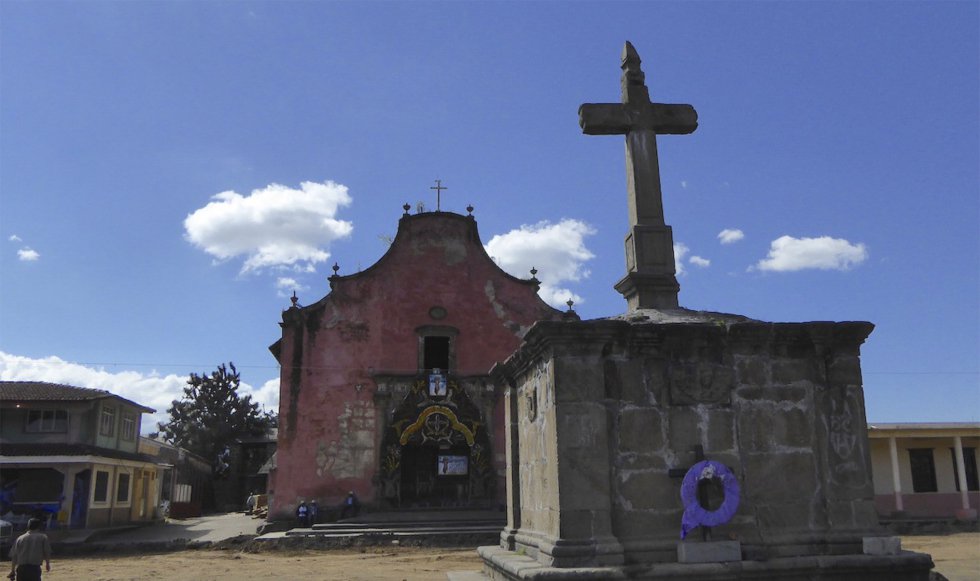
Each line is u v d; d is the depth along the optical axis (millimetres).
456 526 28547
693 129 10461
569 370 8047
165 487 48000
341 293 32406
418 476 31375
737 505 7867
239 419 65000
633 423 8125
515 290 33719
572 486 7762
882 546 8008
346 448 30797
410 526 28422
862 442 8414
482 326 33031
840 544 8055
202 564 22719
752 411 8344
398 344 32250
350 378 31562
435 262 33438
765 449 8273
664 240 9898
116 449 35438
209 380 66188
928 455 33500
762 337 8453
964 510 31875
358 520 28797
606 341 8156
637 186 10109
